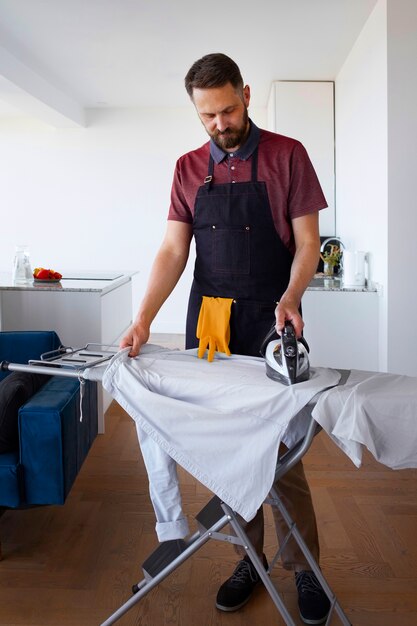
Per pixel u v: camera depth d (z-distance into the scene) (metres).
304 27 4.31
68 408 2.19
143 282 7.27
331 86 5.65
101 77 5.65
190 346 2.02
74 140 7.13
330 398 1.39
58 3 3.84
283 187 1.83
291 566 1.93
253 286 1.90
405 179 3.68
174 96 6.46
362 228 4.51
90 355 1.81
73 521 2.56
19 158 7.21
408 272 3.75
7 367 1.70
